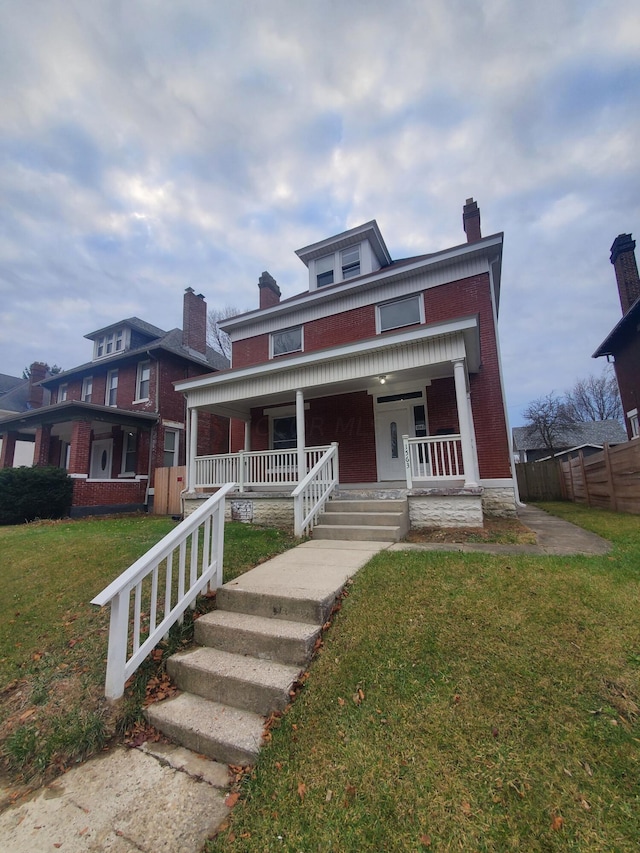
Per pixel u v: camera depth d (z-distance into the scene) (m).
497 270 11.32
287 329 13.56
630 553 4.66
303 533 6.50
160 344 15.90
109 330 18.58
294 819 1.81
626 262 14.36
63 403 13.03
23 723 2.77
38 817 2.04
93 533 7.86
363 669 2.66
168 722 2.59
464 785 1.82
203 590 3.98
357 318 12.12
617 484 9.34
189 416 12.26
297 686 2.68
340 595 3.73
